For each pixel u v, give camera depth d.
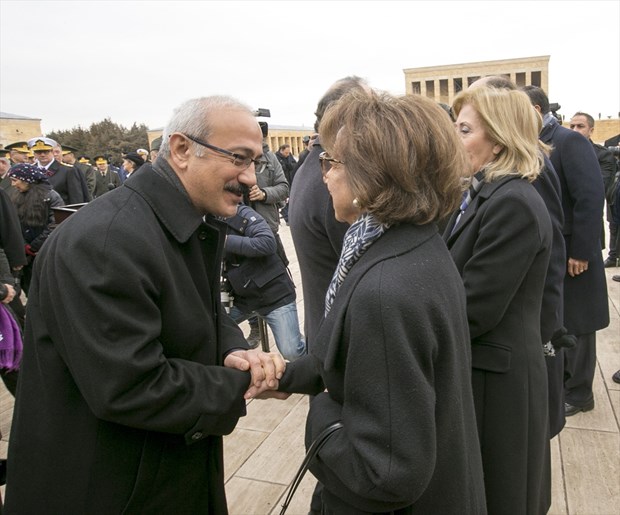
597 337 4.27
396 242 1.06
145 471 1.27
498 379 1.64
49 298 1.20
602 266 2.99
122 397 1.12
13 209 3.50
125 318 1.11
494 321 1.60
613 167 6.63
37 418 1.26
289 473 2.65
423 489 0.98
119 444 1.24
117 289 1.11
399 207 1.04
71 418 1.24
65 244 1.15
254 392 1.34
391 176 1.03
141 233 1.17
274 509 2.38
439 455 1.07
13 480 1.28
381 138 1.02
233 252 3.07
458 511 1.10
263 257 3.16
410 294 0.98
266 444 2.93
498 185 1.67
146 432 1.26
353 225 1.17
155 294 1.18
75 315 1.12
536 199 1.62
